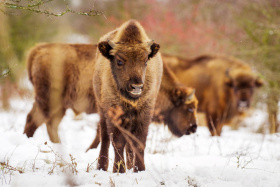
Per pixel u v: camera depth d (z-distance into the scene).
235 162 21.80
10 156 20.67
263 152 26.78
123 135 19.72
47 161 20.53
